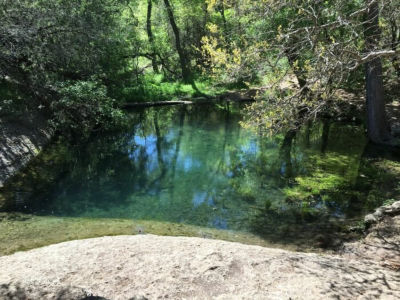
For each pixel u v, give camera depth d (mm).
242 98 23422
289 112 6852
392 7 7387
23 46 12195
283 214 8258
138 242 6324
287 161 12039
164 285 5086
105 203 9086
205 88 26078
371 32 9398
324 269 5535
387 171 10680
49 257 5789
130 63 24875
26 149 11781
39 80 13555
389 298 4812
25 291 4785
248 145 14297
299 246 6855
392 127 13984
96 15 15008
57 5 13047
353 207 8438
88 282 5125
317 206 8594
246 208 8656
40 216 8117
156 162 12570
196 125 17750
